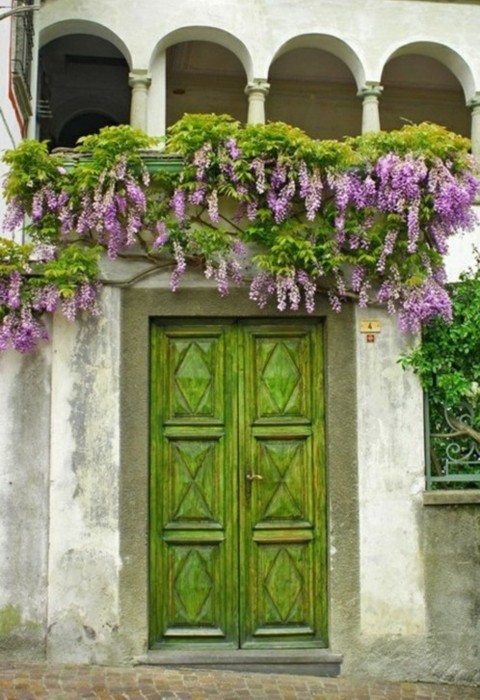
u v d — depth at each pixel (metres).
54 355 6.22
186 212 6.23
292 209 6.21
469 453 6.46
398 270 6.21
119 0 14.25
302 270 6.11
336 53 15.25
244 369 6.38
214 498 6.31
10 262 6.02
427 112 18.53
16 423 6.18
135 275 6.23
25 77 11.40
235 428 6.34
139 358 6.25
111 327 6.24
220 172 6.09
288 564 6.30
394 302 6.34
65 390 6.20
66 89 17.78
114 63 17.50
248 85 14.63
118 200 6.04
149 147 6.25
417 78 17.89
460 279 6.92
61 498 6.15
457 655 6.21
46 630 6.07
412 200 6.08
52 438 6.18
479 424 6.43
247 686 5.80
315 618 6.29
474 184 6.25
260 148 6.05
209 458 6.34
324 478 6.36
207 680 5.86
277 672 6.11
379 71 14.91
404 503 6.29
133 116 14.20
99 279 6.22
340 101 18.33
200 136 6.05
